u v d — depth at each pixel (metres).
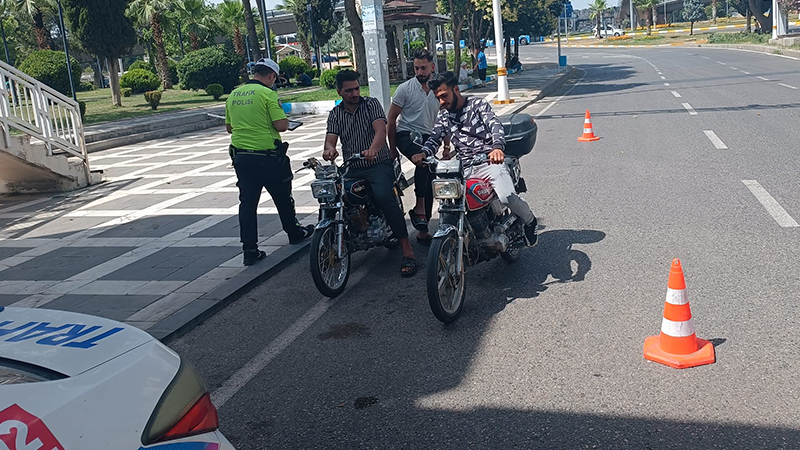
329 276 5.66
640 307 4.83
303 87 34.25
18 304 6.03
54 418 1.82
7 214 10.23
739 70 27.16
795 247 5.81
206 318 5.45
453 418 3.62
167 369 2.17
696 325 4.46
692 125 13.42
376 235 5.93
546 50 70.12
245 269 6.41
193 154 15.34
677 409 3.50
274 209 8.84
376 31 10.86
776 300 4.74
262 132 6.54
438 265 4.66
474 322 4.86
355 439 3.51
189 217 8.88
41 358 2.12
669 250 6.02
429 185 6.82
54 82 26.30
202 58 32.00
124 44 27.78
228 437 3.64
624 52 55.69
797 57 32.06
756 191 7.80
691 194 7.94
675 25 91.06
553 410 3.60
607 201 7.96
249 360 4.60
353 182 5.84
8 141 10.60
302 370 4.37
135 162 14.82
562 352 4.25
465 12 29.95
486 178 5.23
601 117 16.02
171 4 40.62
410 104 6.62
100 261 7.21
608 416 3.49
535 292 5.32
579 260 5.97
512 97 22.30
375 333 4.84
